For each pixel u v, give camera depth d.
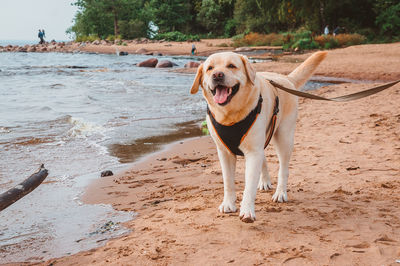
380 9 45.50
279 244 3.28
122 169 6.19
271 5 48.00
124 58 37.97
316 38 39.22
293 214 3.98
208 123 4.02
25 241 3.81
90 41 65.25
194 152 7.16
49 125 9.33
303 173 5.46
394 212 3.91
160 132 8.88
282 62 26.03
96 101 12.94
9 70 24.47
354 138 7.27
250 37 46.59
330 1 45.84
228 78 3.44
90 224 4.15
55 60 35.19
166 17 72.75
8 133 8.44
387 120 8.55
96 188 5.32
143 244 3.48
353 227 3.57
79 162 6.54
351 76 19.16
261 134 3.76
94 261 3.27
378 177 5.11
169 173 5.91
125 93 14.87
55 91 15.16
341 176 5.24
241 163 6.33
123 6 68.38
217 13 69.75
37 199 4.94
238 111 3.63
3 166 6.19
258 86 3.72
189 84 18.00
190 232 3.65
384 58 25.66
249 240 3.39
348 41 39.09
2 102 12.41
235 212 4.10
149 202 4.71
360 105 10.70
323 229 3.56
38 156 6.82
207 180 5.46
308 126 8.66
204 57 38.50
